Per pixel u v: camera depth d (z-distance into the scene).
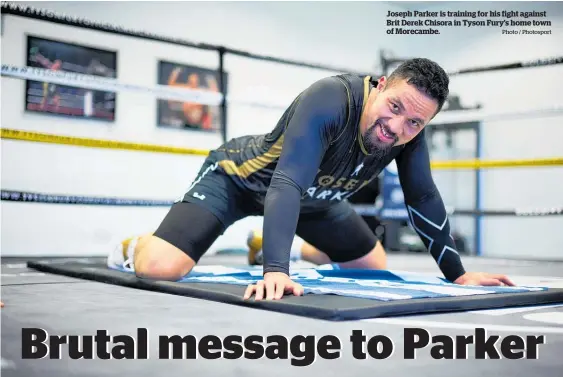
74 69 5.12
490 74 6.80
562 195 6.21
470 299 1.49
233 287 1.74
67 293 1.82
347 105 1.73
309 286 1.76
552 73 6.36
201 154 4.70
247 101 4.41
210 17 5.96
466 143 6.86
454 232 6.72
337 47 6.88
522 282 2.37
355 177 1.98
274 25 6.41
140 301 1.62
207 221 2.10
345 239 2.47
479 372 0.86
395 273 2.33
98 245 5.29
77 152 5.16
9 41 4.79
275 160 2.02
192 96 4.13
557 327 1.23
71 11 5.14
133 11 5.48
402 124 1.65
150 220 5.61
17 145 4.86
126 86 3.82
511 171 6.57
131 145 4.23
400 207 5.76
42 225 4.97
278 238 1.59
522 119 6.51
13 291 1.88
